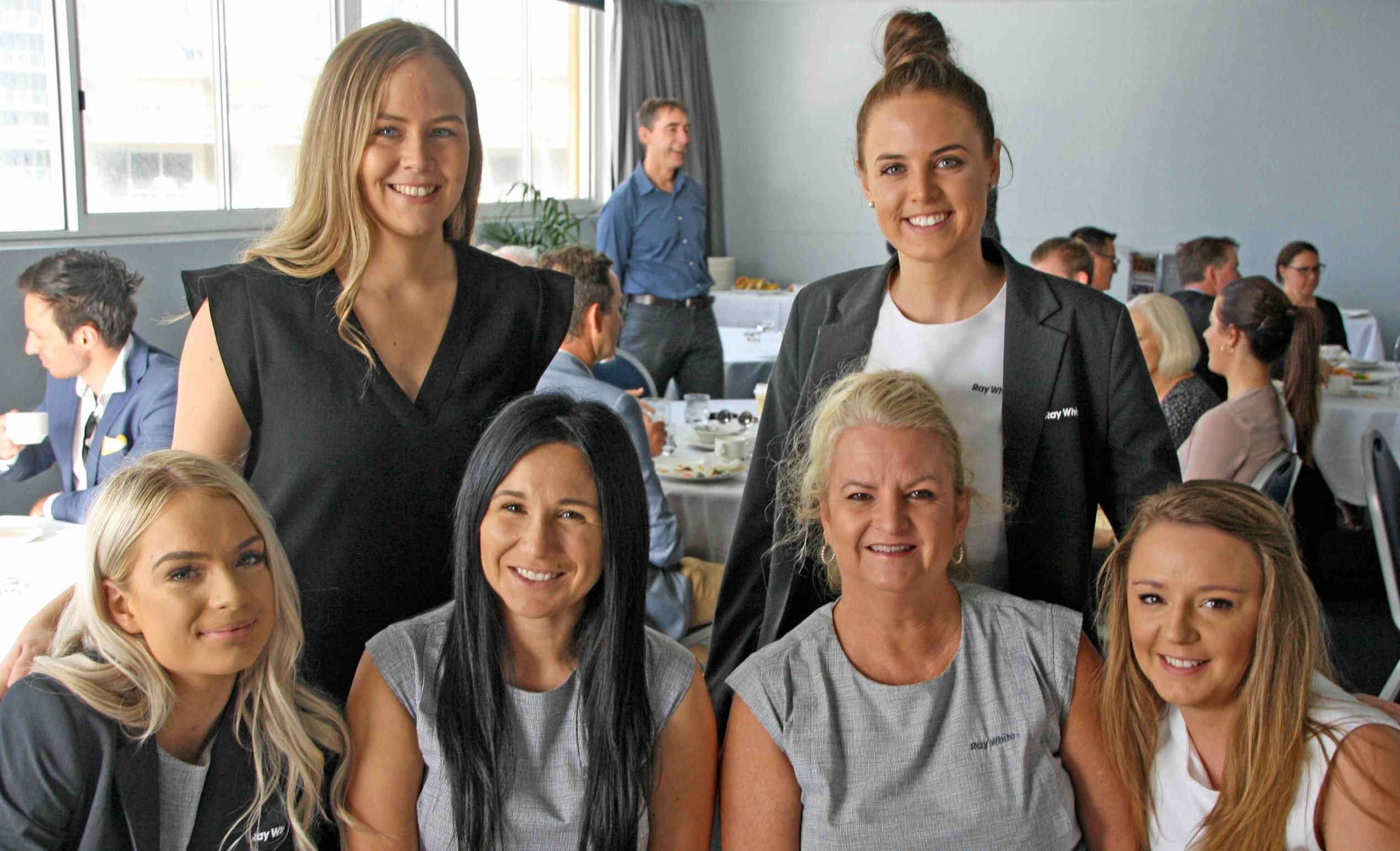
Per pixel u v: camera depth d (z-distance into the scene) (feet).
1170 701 4.60
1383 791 4.20
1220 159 25.00
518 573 4.33
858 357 5.26
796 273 28.66
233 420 5.05
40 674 4.02
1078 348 5.04
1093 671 4.91
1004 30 25.84
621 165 23.95
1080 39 25.39
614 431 4.42
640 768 4.51
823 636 4.91
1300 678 4.42
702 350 18.21
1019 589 5.33
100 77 12.45
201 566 4.07
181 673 4.18
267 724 4.36
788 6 27.25
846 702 4.76
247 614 4.15
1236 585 4.41
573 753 4.53
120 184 12.89
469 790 4.41
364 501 4.98
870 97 4.91
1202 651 4.47
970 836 4.59
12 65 11.34
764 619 5.62
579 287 9.16
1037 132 26.03
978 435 5.15
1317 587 14.03
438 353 5.15
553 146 22.99
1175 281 25.02
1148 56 25.04
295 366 4.89
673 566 8.80
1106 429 5.14
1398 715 5.22
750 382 18.25
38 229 11.76
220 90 14.19
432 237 5.15
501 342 5.33
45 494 11.59
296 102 15.52
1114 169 25.71
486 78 20.30
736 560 5.71
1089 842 4.91
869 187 5.02
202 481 4.15
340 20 16.12
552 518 4.30
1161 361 11.53
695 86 26.55
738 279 27.76
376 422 4.95
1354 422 13.83
